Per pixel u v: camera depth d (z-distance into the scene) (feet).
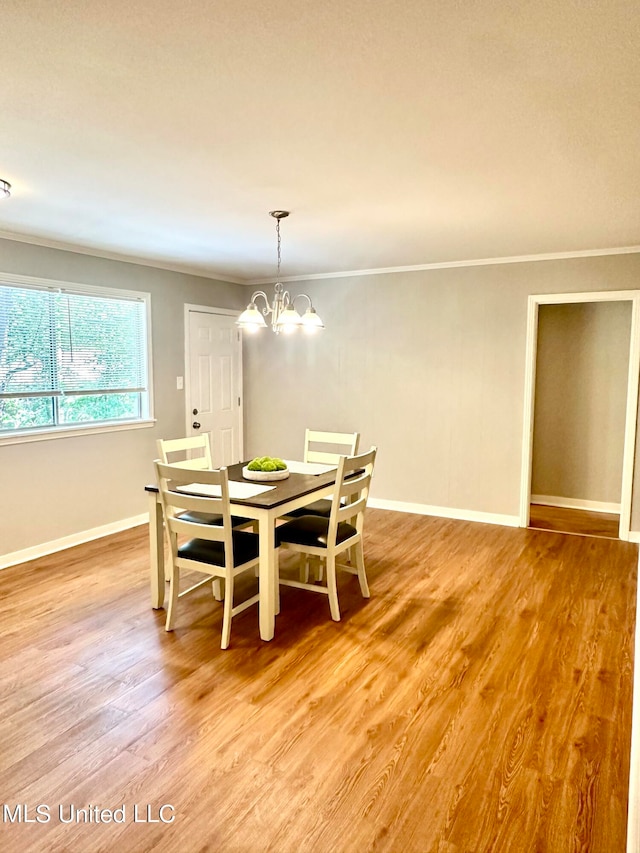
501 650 9.13
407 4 4.57
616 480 18.25
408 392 17.61
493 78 5.82
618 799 5.97
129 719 7.29
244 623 10.09
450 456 17.11
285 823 5.63
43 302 13.52
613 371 17.97
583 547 14.42
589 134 7.25
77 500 14.55
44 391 13.62
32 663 8.65
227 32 4.99
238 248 14.57
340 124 6.98
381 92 6.13
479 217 11.35
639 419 14.58
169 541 9.73
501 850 5.34
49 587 11.63
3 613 10.39
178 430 17.80
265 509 9.10
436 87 6.01
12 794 6.00
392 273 17.49
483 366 16.38
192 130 7.17
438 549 14.24
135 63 5.53
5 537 12.87
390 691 7.97
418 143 7.57
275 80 5.88
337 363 18.80
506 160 8.20
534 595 11.36
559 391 18.78
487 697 7.82
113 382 15.52
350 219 11.55
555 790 6.09
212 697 7.79
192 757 6.57
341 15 4.73
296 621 10.19
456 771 6.38
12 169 8.61
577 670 8.52
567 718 7.36
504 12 4.68
